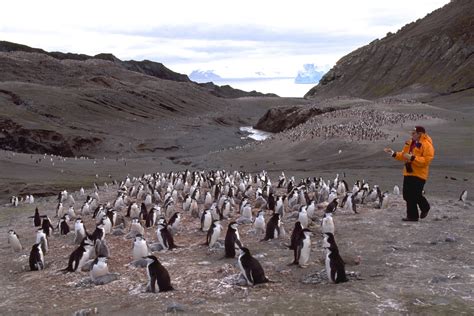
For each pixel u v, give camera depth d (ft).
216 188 84.69
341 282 33.73
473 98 422.00
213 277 37.27
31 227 75.00
